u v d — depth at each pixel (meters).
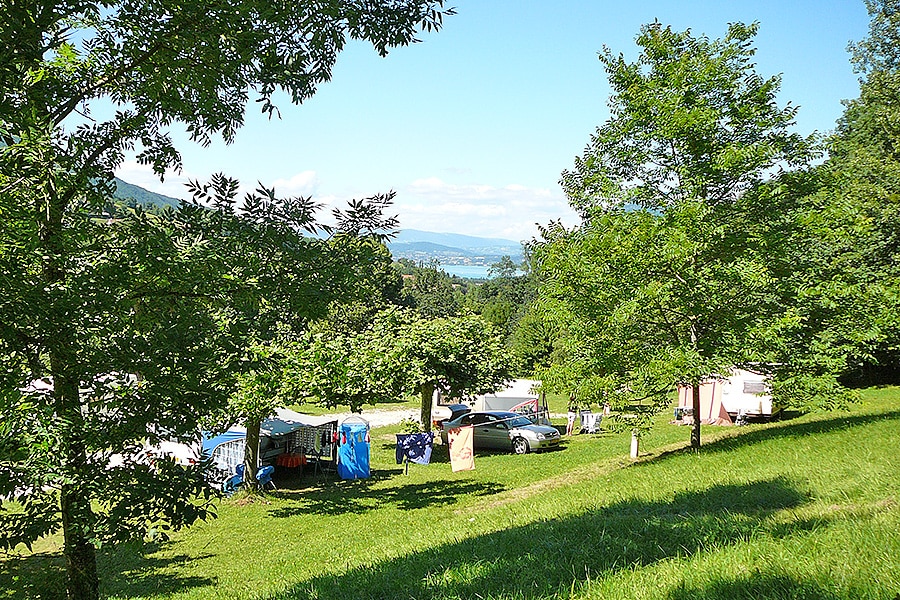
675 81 14.62
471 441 20.83
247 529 14.98
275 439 22.00
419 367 23.23
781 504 8.47
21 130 4.76
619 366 16.09
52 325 4.89
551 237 16.58
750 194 14.46
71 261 5.30
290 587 6.92
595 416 31.47
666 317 15.27
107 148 6.16
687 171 14.49
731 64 14.98
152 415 5.49
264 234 5.81
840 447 12.34
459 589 5.56
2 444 4.85
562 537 7.20
